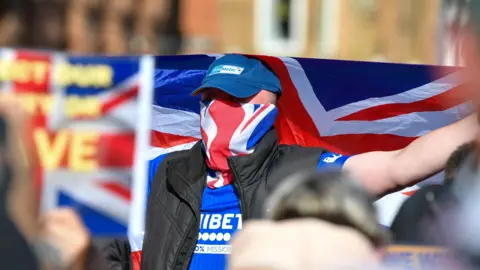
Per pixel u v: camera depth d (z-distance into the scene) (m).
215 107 7.94
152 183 8.12
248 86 7.93
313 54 42.28
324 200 4.64
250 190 7.66
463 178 5.69
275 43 41.62
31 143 5.42
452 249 5.36
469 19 5.47
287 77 9.30
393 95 9.32
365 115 9.41
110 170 5.80
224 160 7.85
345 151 9.52
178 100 9.50
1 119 5.17
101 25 33.97
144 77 5.86
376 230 4.65
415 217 6.69
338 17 42.38
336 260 4.48
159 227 7.85
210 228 7.75
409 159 7.27
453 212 5.49
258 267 4.52
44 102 5.77
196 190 7.88
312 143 9.53
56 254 5.36
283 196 4.77
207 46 39.38
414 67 9.22
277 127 9.54
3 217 5.07
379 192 7.46
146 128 5.84
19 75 5.75
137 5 35.91
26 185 5.19
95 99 5.82
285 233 4.59
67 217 5.51
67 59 5.82
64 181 5.75
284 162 7.75
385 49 43.06
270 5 41.28
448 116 9.19
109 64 5.84
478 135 5.98
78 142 5.79
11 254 5.09
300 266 4.48
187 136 9.55
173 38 37.97
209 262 7.70
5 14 29.48
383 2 43.03
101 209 5.78
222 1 40.06
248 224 4.78
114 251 7.89
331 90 9.35
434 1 40.75
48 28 30.81
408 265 6.48
